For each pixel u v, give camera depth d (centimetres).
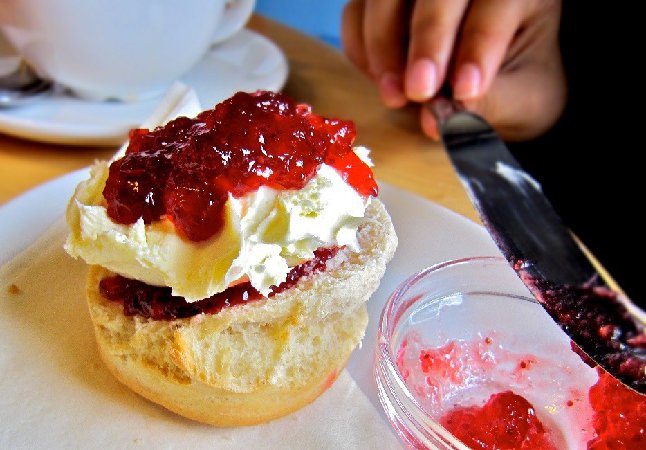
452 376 17
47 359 15
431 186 23
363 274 14
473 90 24
